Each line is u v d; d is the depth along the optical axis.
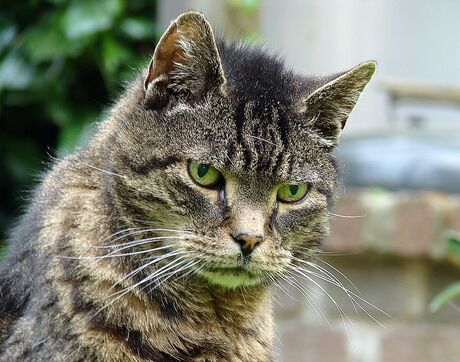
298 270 4.14
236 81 4.00
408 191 6.04
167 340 3.91
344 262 5.78
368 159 6.11
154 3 7.41
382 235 5.70
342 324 5.71
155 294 3.92
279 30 6.40
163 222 3.88
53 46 7.11
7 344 3.85
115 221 3.90
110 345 3.77
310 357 5.69
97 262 3.84
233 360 4.05
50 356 3.73
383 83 6.32
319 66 6.36
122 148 3.87
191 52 3.92
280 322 5.71
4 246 4.87
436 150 6.09
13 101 7.28
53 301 3.78
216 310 4.07
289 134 4.01
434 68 6.77
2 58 7.29
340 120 4.21
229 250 3.84
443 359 5.68
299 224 4.10
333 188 4.24
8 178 7.44
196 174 3.87
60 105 7.27
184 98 3.95
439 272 5.77
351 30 6.45
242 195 3.91
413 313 5.76
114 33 7.28
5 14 7.36
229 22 6.47
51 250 3.89
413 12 6.68
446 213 5.68
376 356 5.70
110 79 7.17
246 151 3.89
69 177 4.09
